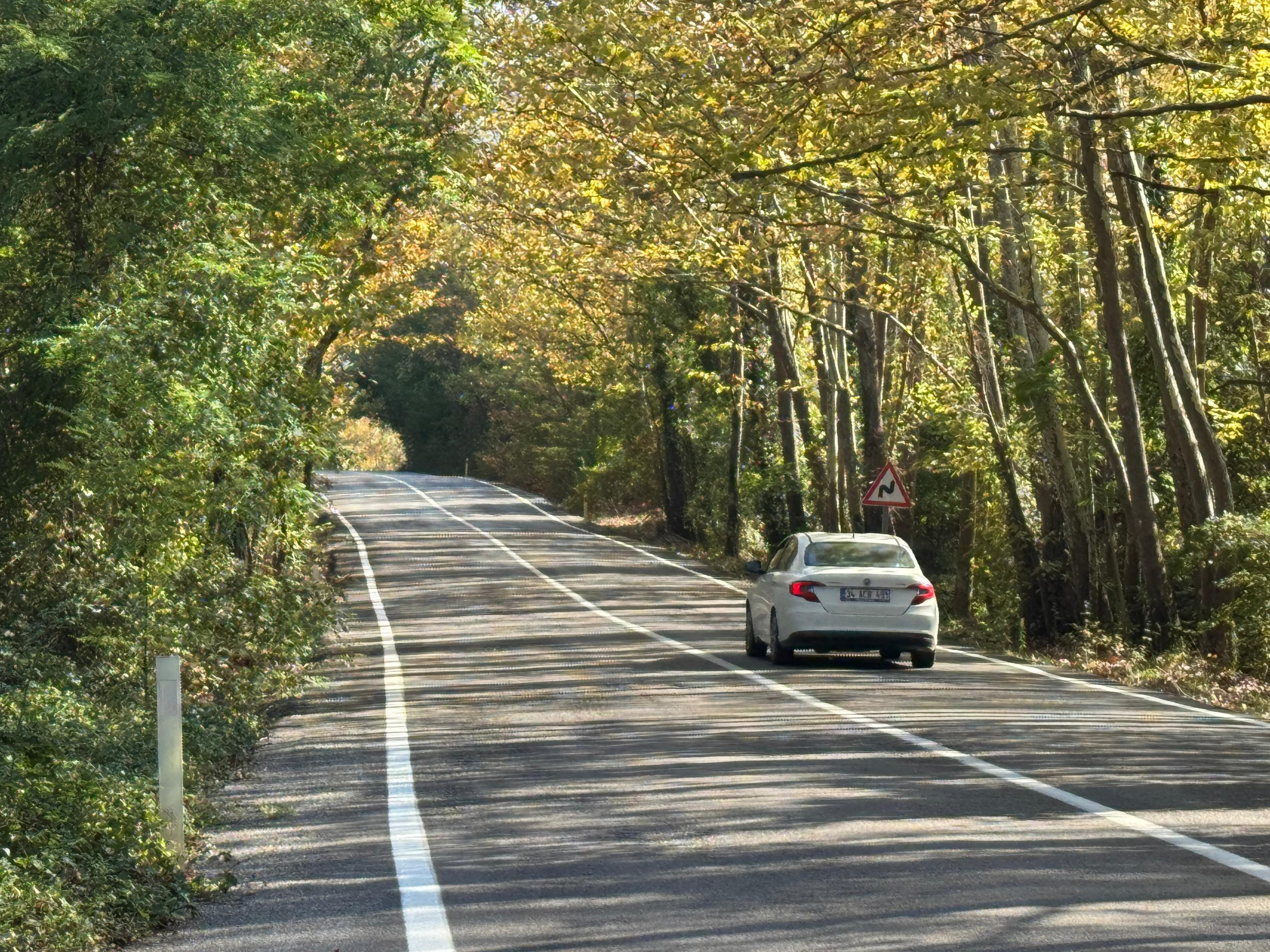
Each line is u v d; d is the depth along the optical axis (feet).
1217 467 74.54
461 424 352.69
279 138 52.90
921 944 20.02
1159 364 73.56
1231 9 50.85
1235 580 67.97
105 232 51.75
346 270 78.28
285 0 51.67
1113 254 72.95
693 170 58.29
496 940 20.97
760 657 63.77
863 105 49.06
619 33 60.13
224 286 50.52
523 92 73.92
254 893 24.57
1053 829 27.63
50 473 49.39
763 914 21.86
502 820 29.71
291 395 56.39
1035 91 49.29
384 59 59.93
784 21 49.47
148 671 47.16
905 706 47.09
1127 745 38.50
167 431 47.65
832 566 59.98
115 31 48.29
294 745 40.96
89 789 28.32
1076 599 80.94
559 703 48.55
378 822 29.86
